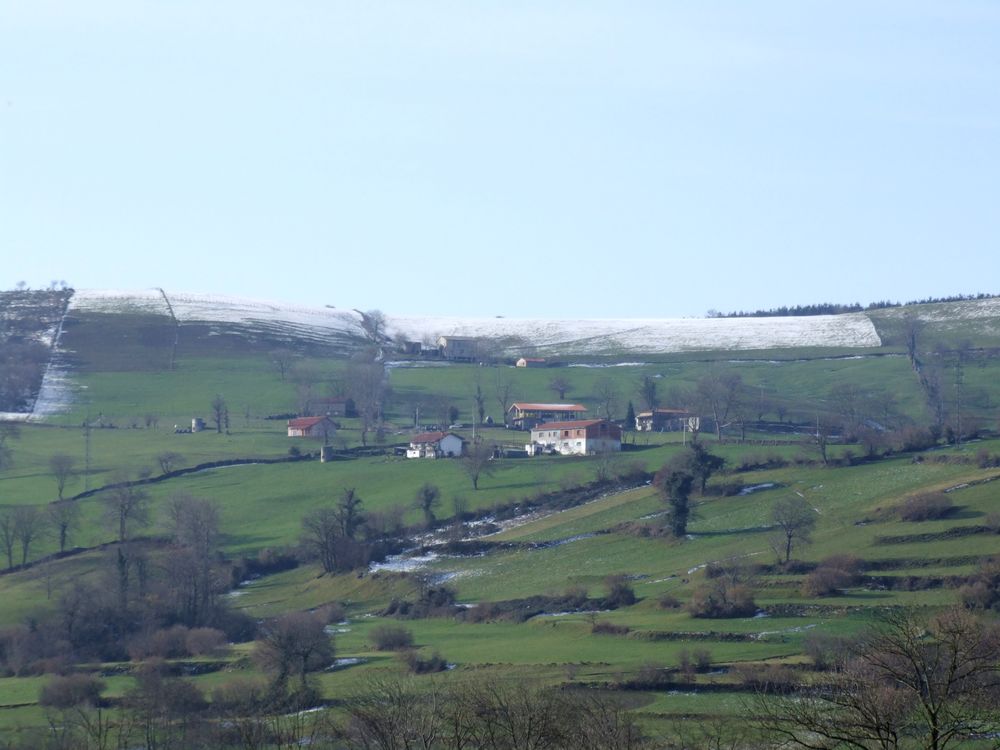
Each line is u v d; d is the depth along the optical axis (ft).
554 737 416.05
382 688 520.83
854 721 328.49
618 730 424.05
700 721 523.70
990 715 328.70
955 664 323.57
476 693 480.23
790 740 342.64
